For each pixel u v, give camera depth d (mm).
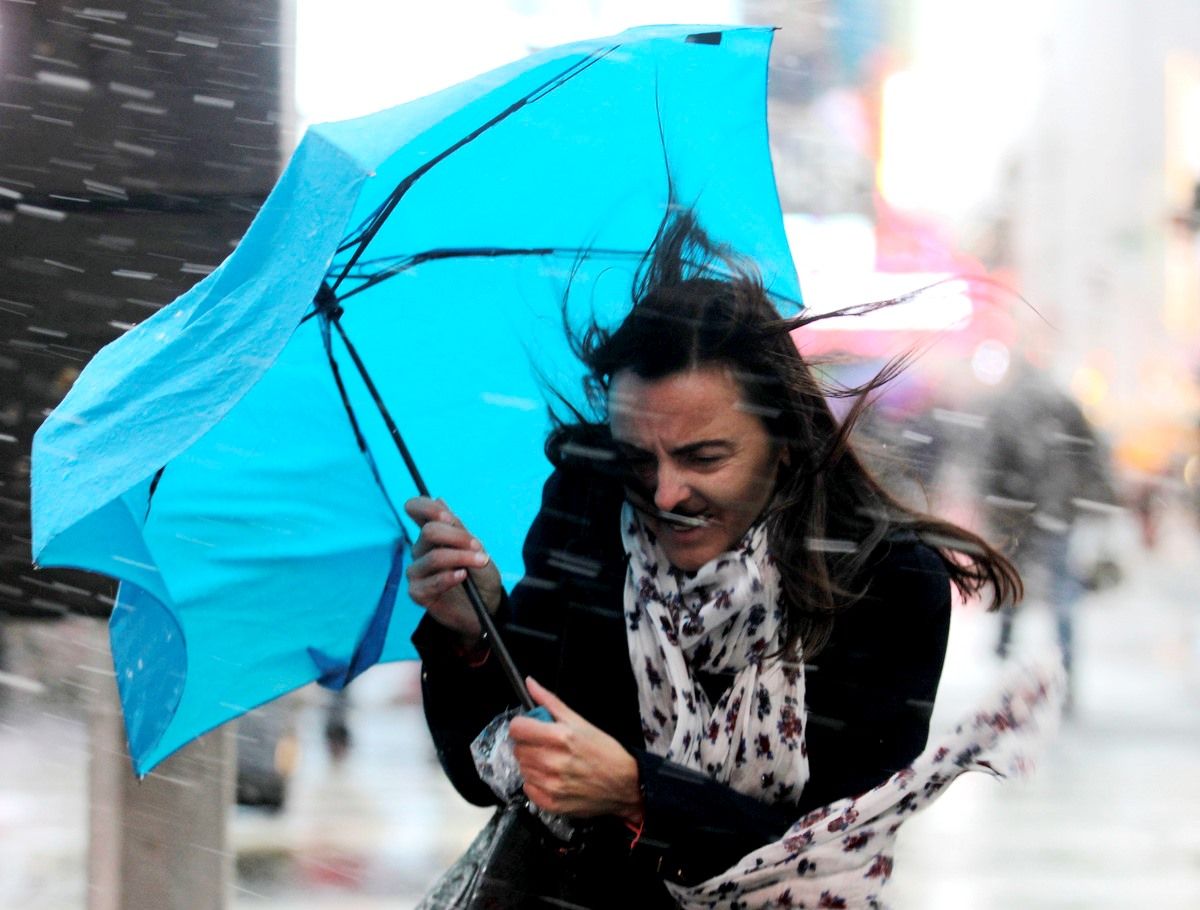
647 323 6953
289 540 8102
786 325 7043
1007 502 25328
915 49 58031
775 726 6887
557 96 7547
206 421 6004
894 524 7129
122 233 11188
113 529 6449
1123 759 21703
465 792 7562
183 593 7875
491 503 8633
